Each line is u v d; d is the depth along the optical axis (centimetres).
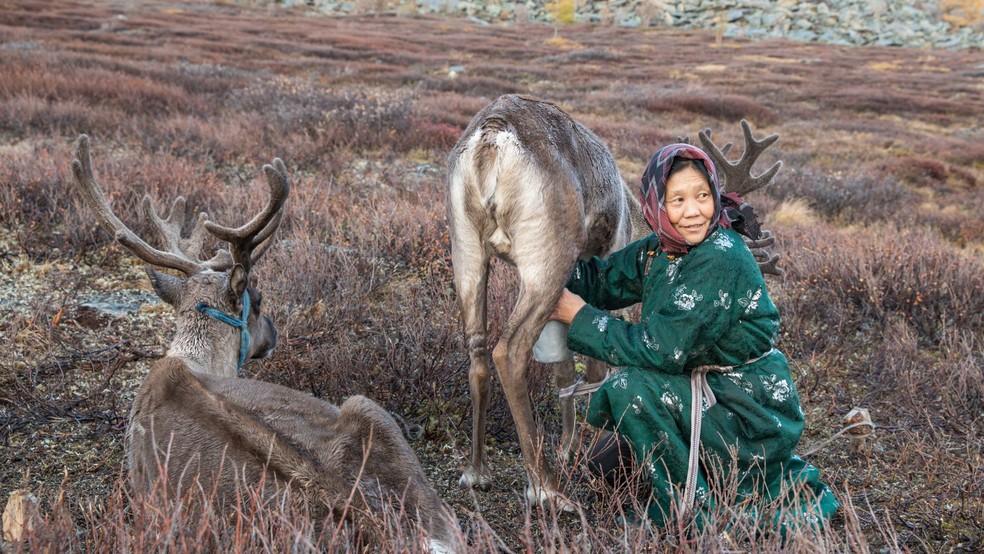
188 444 279
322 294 543
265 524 232
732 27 5819
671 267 296
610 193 368
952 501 358
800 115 2323
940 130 2283
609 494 325
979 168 1766
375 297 570
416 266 619
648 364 292
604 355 302
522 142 321
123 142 1026
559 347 354
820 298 608
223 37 3253
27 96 1204
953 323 577
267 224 355
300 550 229
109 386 427
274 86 1478
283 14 5294
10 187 680
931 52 5031
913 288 604
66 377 432
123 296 540
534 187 318
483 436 356
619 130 1543
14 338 461
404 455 278
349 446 272
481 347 341
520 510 343
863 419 366
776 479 306
